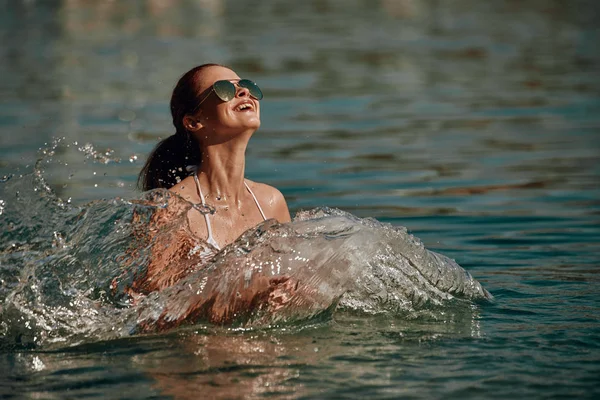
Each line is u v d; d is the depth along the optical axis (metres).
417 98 29.77
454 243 13.16
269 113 27.08
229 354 8.12
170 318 9.00
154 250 9.40
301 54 41.22
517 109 27.22
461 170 18.95
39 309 8.90
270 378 7.43
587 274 11.20
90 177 17.92
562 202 15.91
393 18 59.69
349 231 9.67
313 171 18.89
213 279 9.15
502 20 57.72
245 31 51.84
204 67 9.90
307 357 8.01
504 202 15.96
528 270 11.48
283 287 9.27
